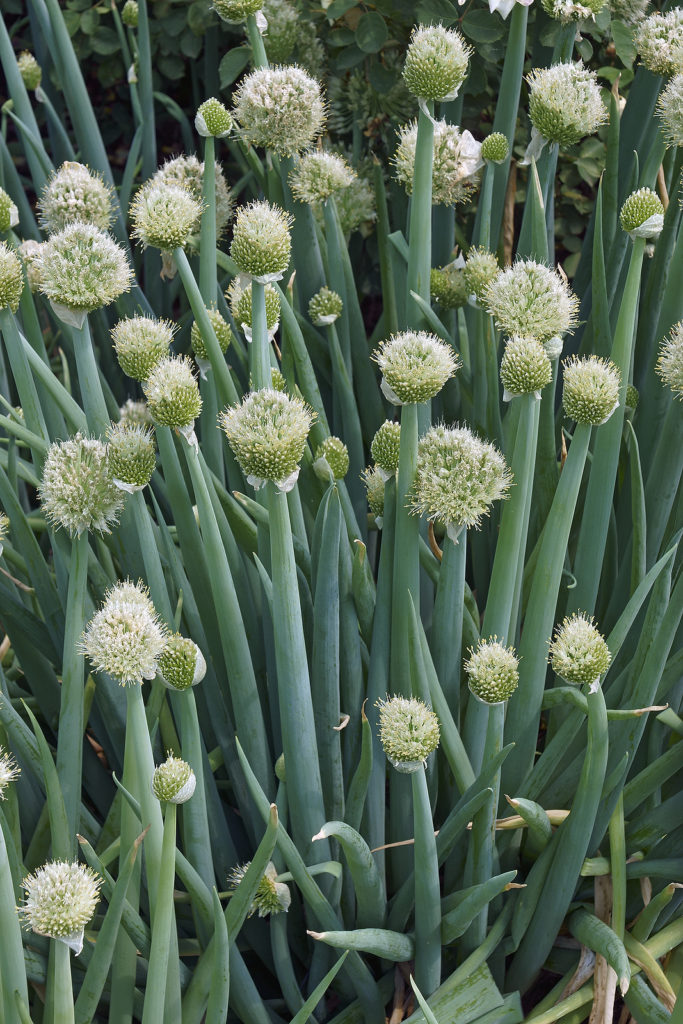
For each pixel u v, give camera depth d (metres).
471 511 1.32
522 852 1.46
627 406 1.50
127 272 1.36
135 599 1.29
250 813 1.46
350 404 1.58
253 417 1.29
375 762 1.42
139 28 1.91
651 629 1.39
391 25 1.74
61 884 1.24
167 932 1.28
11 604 1.47
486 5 1.69
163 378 1.31
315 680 1.40
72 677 1.35
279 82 1.52
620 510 1.54
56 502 1.32
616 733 1.43
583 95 1.44
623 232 1.58
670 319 1.49
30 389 1.40
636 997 1.39
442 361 1.31
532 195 1.49
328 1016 1.47
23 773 1.44
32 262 1.46
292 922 1.45
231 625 1.37
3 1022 1.28
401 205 1.74
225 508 1.46
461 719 1.46
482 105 1.82
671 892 1.39
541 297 1.33
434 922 1.37
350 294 1.63
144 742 1.28
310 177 1.56
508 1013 1.40
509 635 1.43
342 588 1.41
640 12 1.67
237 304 1.43
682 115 1.43
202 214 1.47
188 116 2.56
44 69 2.16
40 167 1.77
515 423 1.43
